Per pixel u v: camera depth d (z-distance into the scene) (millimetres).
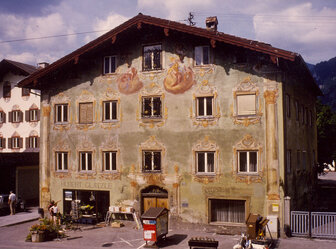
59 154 22203
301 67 19250
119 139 20531
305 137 23734
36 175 29375
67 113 22031
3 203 24125
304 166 23156
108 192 20859
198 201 18609
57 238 17531
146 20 19078
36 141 35219
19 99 36344
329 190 34281
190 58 19203
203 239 14445
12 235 18391
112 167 20828
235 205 18094
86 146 21328
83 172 21328
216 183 18297
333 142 37594
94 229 19438
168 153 19375
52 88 22438
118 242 16594
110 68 21188
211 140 18531
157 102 19812
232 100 18266
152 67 20016
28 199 28375
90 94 21391
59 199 21875
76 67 21828
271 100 17562
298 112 21578
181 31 18516
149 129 19859
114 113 20938
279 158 17297
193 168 18797
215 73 18656
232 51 18406
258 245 14414
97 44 20031
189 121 19047
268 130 17531
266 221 15719
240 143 17969
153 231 15672
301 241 15930
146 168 19859
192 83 19078
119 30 19578
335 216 16297
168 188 19250
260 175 17516
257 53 17922
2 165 26375
